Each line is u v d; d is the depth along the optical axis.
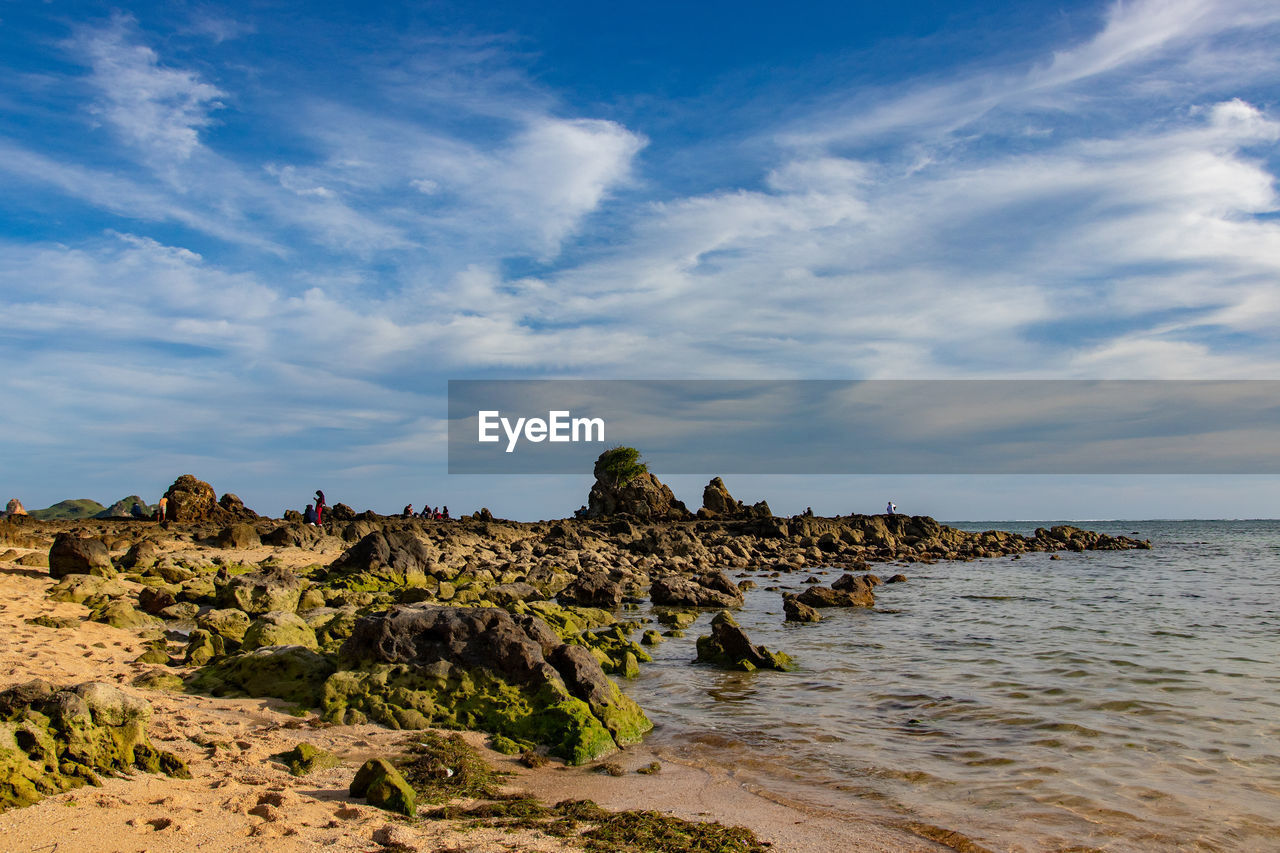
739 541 60.72
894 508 83.25
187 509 51.94
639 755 11.08
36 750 7.22
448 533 52.78
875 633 23.02
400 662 12.77
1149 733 12.12
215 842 6.55
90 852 6.12
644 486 83.88
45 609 17.95
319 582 27.62
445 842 7.22
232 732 10.37
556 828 7.81
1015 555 62.84
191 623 19.41
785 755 11.08
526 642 12.72
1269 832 8.46
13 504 47.56
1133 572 46.69
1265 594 33.81
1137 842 8.17
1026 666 17.47
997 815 8.84
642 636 21.92
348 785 8.61
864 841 8.02
